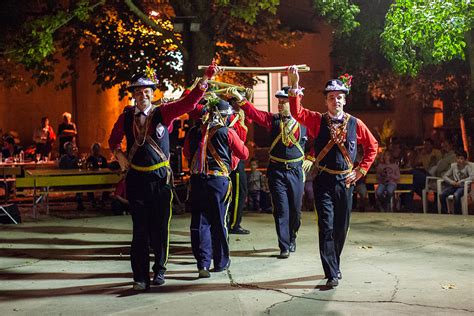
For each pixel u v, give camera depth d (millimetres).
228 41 18391
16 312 6730
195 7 15305
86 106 23234
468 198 14906
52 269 8578
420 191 15672
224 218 8250
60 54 23141
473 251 9344
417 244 9859
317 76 23797
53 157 22078
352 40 18812
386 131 23188
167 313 6609
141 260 7422
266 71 7793
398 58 13758
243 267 8492
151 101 7434
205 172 8094
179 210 13375
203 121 8188
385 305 6746
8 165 17906
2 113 23125
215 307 6777
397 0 13219
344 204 7469
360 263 8609
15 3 15195
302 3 23734
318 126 7480
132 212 7453
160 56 17125
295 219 9234
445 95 21109
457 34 12906
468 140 20562
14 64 17609
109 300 7094
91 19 16203
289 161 8992
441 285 7465
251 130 23594
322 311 6582
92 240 10531
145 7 17375
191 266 8633
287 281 7766
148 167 7363
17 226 11914
